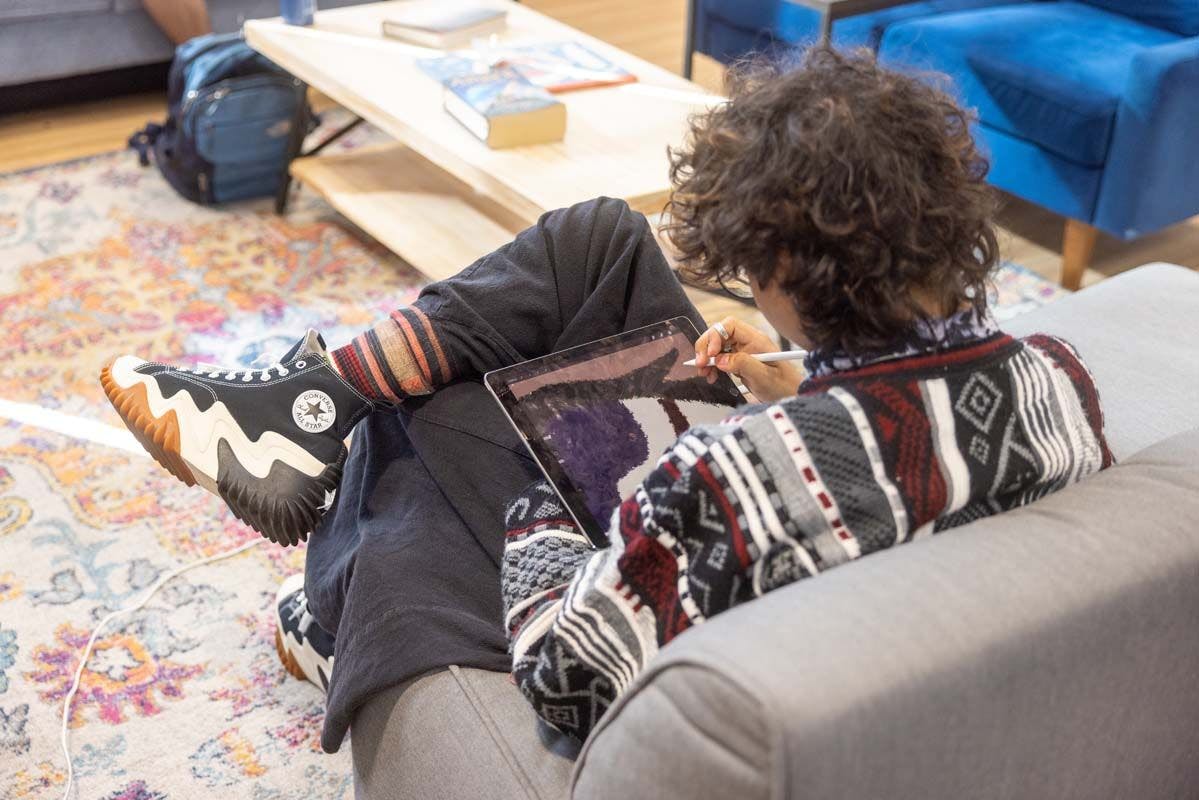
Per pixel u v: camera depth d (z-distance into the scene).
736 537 0.79
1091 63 2.47
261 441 1.31
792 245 0.82
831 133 0.80
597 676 0.89
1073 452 0.87
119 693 1.58
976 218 0.84
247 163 2.79
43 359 2.26
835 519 0.79
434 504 1.26
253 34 2.64
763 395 1.21
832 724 0.65
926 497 0.80
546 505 1.13
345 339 2.35
